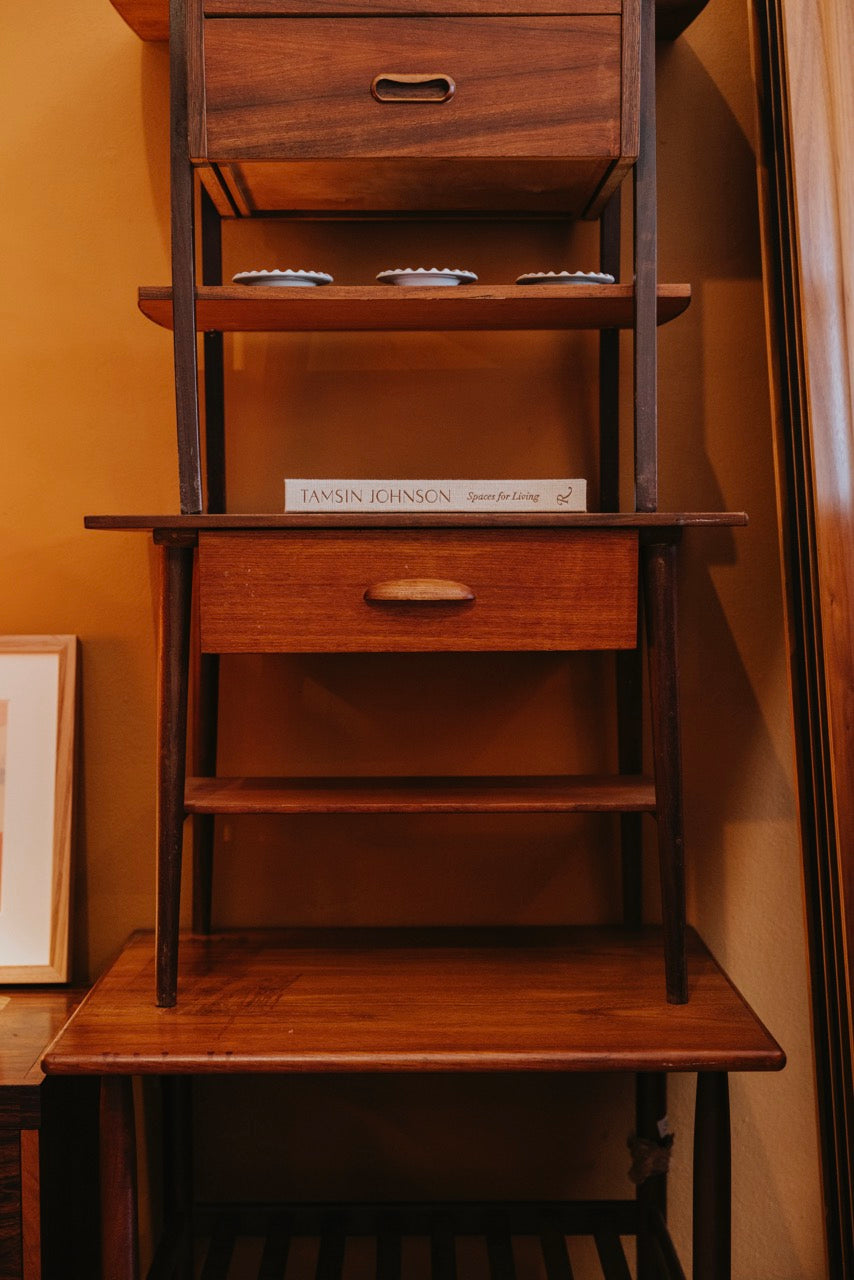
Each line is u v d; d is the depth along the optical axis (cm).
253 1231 166
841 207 145
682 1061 119
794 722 150
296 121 126
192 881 170
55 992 161
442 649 129
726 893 171
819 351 143
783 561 151
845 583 142
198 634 166
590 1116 172
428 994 137
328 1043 121
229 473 166
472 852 170
